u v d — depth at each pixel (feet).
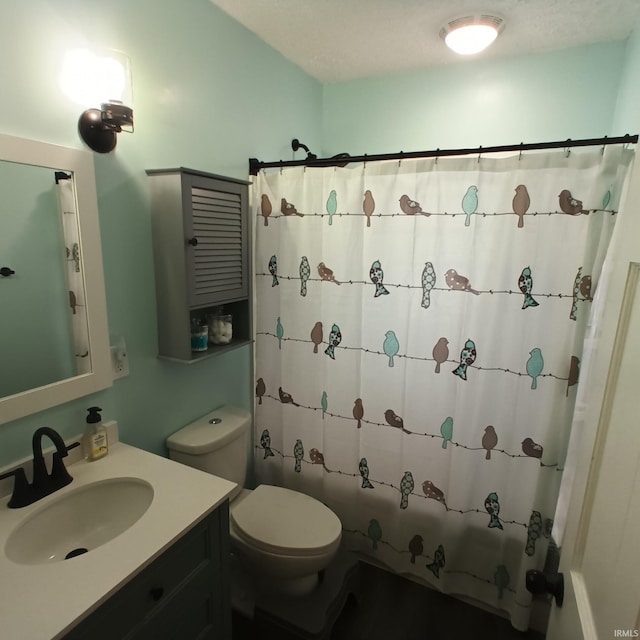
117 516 4.08
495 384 5.28
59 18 3.65
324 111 8.32
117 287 4.50
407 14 5.54
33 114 3.56
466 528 5.83
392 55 6.83
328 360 6.14
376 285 5.63
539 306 4.88
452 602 5.99
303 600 5.31
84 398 4.35
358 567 5.98
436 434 5.73
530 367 5.05
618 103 6.29
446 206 5.06
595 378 2.74
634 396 2.06
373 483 6.33
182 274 4.70
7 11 3.30
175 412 5.45
